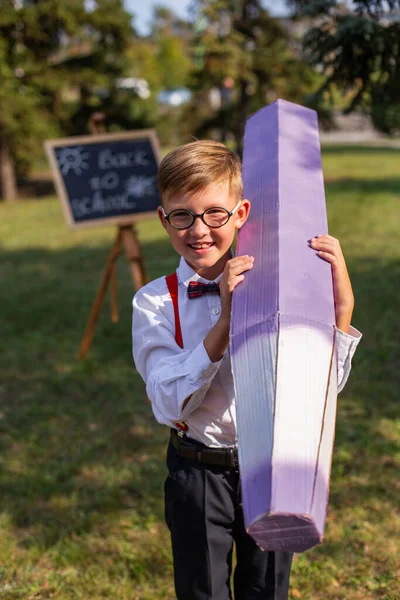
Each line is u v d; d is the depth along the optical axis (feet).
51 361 16.65
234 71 41.32
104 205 16.11
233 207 5.22
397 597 7.95
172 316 5.53
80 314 20.51
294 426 3.91
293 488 3.65
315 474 3.74
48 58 50.03
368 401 13.35
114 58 54.19
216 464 5.53
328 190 43.57
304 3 11.77
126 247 16.07
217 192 5.02
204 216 5.05
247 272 4.91
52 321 19.93
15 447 12.26
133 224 16.29
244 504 3.77
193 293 5.49
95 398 14.40
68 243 32.94
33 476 11.12
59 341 18.12
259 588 5.67
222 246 5.21
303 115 6.55
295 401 4.02
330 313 4.60
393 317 18.40
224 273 4.94
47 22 45.62
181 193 5.00
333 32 11.16
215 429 5.47
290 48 42.45
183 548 5.63
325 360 4.31
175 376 5.03
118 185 16.38
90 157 16.51
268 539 3.69
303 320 4.44
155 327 5.47
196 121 48.21
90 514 9.95
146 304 5.59
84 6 46.85
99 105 54.39
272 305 4.52
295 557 8.76
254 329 4.47
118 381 15.24
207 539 5.54
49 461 11.66
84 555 8.97
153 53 118.11
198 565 5.59
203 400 5.41
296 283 4.68
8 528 9.73
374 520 9.45
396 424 12.32
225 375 5.38
